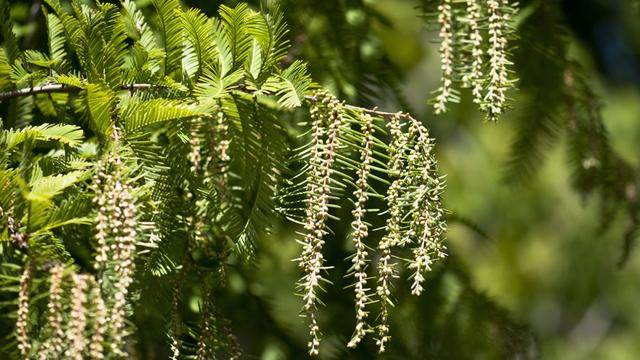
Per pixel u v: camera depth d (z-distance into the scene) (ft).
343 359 5.37
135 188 4.42
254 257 4.86
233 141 4.58
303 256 4.44
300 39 5.27
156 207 4.47
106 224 4.32
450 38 4.72
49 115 4.85
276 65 4.64
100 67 4.55
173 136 4.61
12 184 4.39
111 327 4.26
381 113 4.50
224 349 4.75
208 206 4.63
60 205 4.42
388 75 5.36
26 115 4.83
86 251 4.62
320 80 5.26
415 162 4.46
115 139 4.46
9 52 4.72
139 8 4.99
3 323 4.64
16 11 5.21
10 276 4.37
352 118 4.50
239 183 4.72
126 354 4.26
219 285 4.95
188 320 4.91
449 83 4.71
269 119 4.56
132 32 4.74
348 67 5.29
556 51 5.40
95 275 4.34
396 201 4.45
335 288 5.40
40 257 4.32
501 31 4.70
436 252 4.47
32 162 4.52
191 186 4.60
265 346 5.37
